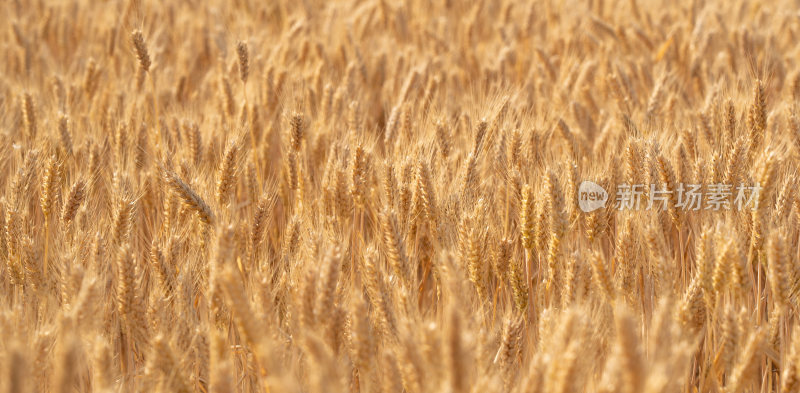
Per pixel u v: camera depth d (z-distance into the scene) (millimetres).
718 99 7418
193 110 9016
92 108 8633
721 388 4094
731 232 4531
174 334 4234
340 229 5648
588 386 3910
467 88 10477
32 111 7609
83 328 3822
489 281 5648
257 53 10812
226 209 5559
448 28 14141
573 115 8195
